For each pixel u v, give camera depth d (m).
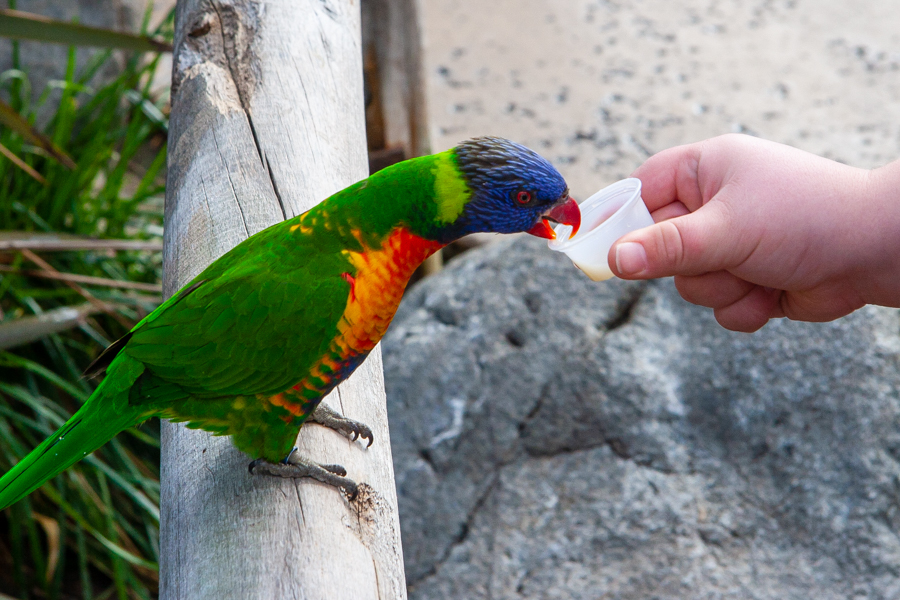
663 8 7.02
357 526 1.57
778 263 1.86
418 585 3.06
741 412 3.10
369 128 4.58
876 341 3.07
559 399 3.20
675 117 5.85
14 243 2.90
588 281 3.39
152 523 3.55
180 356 1.61
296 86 2.15
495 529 3.08
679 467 3.07
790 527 2.95
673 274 1.85
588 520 3.02
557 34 6.68
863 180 1.81
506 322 3.37
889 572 2.82
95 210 3.96
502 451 3.19
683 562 2.90
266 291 1.62
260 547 1.44
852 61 6.36
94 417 1.59
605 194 2.08
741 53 6.48
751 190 1.82
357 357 1.71
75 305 3.64
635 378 3.17
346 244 1.68
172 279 1.87
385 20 4.30
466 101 5.99
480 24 6.78
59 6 4.88
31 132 2.69
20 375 3.61
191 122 2.08
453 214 1.73
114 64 4.92
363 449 1.75
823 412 3.03
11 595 3.49
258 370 1.62
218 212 1.92
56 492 3.43
